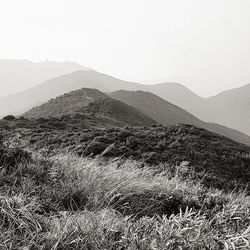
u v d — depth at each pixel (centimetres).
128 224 297
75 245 275
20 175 465
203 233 274
